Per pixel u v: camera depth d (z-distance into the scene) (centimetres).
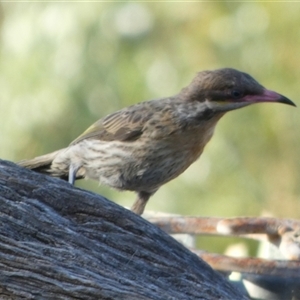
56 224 552
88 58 1345
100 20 1350
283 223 791
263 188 1363
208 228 799
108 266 554
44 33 1349
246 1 1379
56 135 1354
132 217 581
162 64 1374
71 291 522
